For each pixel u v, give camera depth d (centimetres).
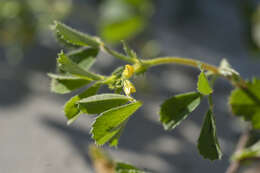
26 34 67
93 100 19
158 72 96
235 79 23
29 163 56
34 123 70
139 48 83
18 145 62
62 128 68
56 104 79
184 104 21
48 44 97
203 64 22
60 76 21
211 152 20
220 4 139
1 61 94
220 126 76
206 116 21
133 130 73
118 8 59
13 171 54
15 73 91
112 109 19
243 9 50
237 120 77
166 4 125
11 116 73
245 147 27
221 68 22
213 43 121
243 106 25
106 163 25
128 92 20
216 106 82
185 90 90
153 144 69
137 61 21
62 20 65
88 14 72
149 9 60
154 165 63
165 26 125
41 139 64
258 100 25
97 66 93
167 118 21
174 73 97
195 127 76
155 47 85
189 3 132
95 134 19
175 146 70
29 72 92
